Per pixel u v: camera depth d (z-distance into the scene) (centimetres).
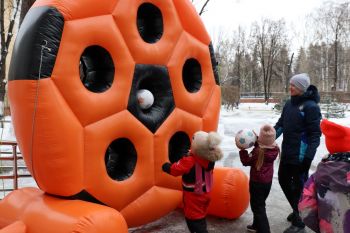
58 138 358
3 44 1569
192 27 484
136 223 437
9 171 828
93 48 402
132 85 412
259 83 6312
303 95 478
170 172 406
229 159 1002
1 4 1631
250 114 2928
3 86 1507
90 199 384
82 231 324
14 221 376
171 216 537
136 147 423
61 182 366
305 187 325
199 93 489
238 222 520
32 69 355
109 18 398
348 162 299
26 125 362
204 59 497
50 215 349
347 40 5606
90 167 379
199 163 392
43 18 360
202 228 397
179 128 461
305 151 475
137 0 422
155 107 444
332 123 305
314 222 319
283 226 517
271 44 5434
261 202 448
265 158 439
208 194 402
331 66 5706
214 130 509
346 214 295
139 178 424
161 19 452
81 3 377
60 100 361
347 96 3703
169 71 449
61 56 363
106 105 390
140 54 420
